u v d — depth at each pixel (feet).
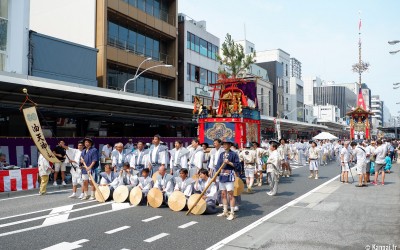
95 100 59.00
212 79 135.74
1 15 57.72
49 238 20.65
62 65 69.77
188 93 119.34
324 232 22.18
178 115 87.04
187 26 120.16
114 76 91.35
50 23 92.48
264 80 186.60
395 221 25.14
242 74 103.91
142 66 96.58
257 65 189.78
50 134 60.80
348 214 27.55
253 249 18.79
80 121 65.36
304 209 29.66
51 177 47.39
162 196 30.35
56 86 48.32
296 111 235.40
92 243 19.71
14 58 59.16
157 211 28.78
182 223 24.62
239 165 26.89
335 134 262.47
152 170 35.63
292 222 25.00
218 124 48.32
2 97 48.83
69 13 89.04
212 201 28.27
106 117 64.49
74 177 35.88
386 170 61.67
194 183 29.86
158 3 109.60
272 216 27.02
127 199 33.27
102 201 32.86
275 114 197.98
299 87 245.24
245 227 23.58
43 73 65.77
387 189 41.29
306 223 24.66
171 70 109.29
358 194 37.60
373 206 30.81
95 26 85.76
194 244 19.63
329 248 18.92
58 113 55.21
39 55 65.26
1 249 18.54
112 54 86.63
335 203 32.35
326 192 39.14
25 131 60.39
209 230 22.75
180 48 118.83
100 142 61.67
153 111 77.05
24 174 40.06
